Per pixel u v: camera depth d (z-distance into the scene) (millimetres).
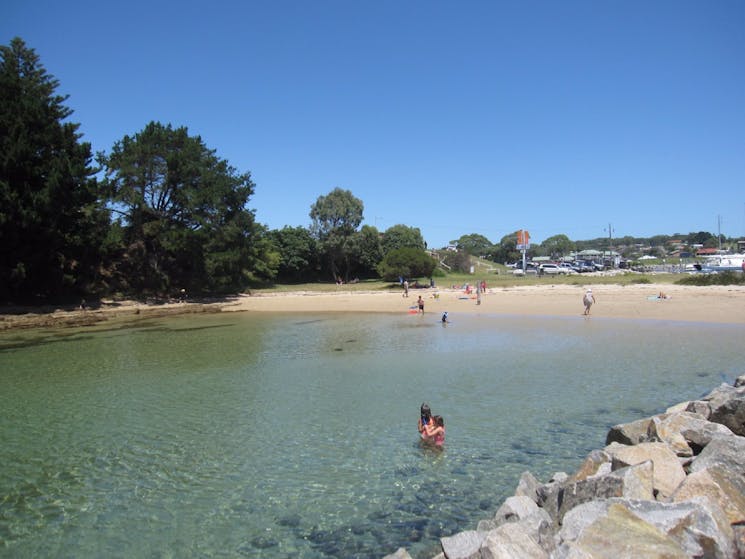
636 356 20750
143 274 61250
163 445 12258
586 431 12195
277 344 28094
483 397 15445
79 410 15547
